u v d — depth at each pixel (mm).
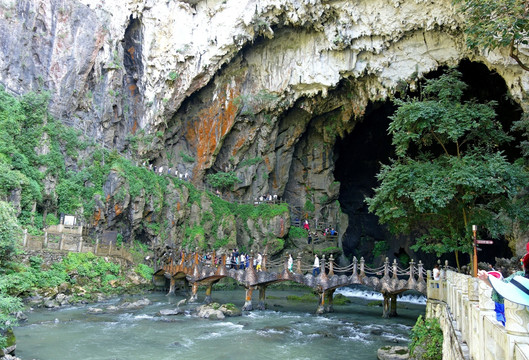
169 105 33375
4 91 23828
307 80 33781
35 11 26672
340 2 30188
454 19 27312
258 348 13227
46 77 26766
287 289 31844
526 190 18234
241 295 26484
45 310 17125
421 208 14820
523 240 20547
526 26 12414
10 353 10961
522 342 3064
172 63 32812
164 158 34406
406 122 16219
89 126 28609
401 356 11766
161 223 29297
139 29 33188
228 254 26859
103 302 20047
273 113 36688
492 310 4586
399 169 16078
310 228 36344
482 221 15602
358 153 42562
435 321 12227
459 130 15320
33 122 24656
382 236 40188
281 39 34938
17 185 20781
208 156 35562
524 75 25375
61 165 25172
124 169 27859
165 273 24969
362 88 33844
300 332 15750
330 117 38375
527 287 3285
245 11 31984
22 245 19719
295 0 30703
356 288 34094
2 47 24891
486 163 15289
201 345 13305
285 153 38969
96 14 29797
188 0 33688
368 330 16625
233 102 35562
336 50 32375
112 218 26547
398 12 29016
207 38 32969
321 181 39344
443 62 29594
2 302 10617
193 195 32438
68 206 24875
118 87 31062
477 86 33688
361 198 42344
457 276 8258
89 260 22406
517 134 31922
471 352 5180
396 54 30844
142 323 16031
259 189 37469
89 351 12078
